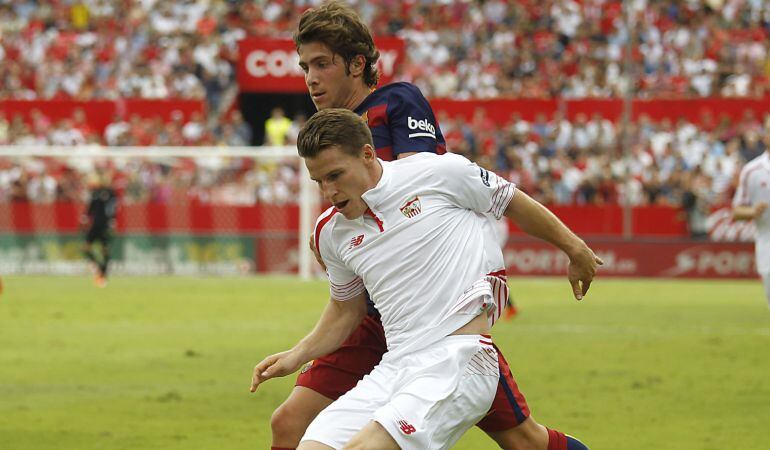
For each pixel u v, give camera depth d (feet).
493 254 58.03
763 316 202.59
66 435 98.73
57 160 333.21
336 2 64.64
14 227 320.09
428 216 56.49
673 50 375.25
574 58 377.50
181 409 112.06
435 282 56.08
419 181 56.80
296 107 389.19
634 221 305.12
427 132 64.39
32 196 329.31
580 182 320.50
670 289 264.31
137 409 111.96
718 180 313.32
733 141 327.26
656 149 329.11
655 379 129.80
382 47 361.10
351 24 63.62
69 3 418.51
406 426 53.21
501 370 59.16
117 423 104.73
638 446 93.66
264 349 158.61
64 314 208.23
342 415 55.67
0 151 306.55
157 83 382.22
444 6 403.34
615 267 300.20
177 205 314.96
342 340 61.57
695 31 380.37
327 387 63.62
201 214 314.35
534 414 108.27
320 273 306.35
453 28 398.42
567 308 216.13
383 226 56.34
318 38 63.41
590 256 60.59
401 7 406.21
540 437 60.90
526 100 349.20
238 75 365.40
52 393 122.11
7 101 370.53
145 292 255.29
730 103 338.95
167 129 359.05
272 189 321.11
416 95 64.75
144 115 368.27
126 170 329.72
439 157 58.03
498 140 336.49
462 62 383.65
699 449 92.63
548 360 146.00
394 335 56.95
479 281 56.70
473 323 56.49
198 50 389.60
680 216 302.86
